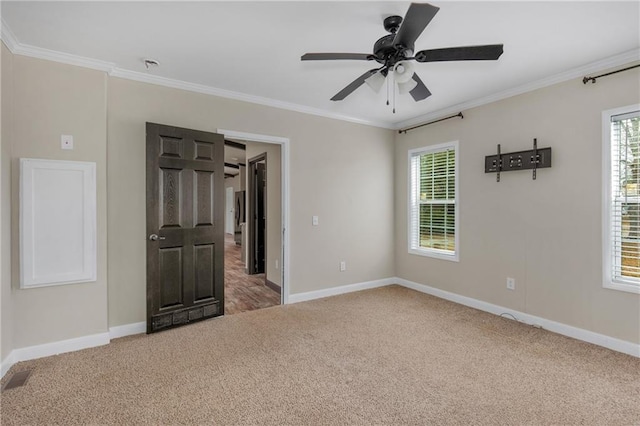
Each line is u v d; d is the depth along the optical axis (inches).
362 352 103.7
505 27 87.1
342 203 171.8
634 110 100.2
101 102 109.0
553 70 114.4
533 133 125.6
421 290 175.9
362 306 150.5
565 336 116.0
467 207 151.3
